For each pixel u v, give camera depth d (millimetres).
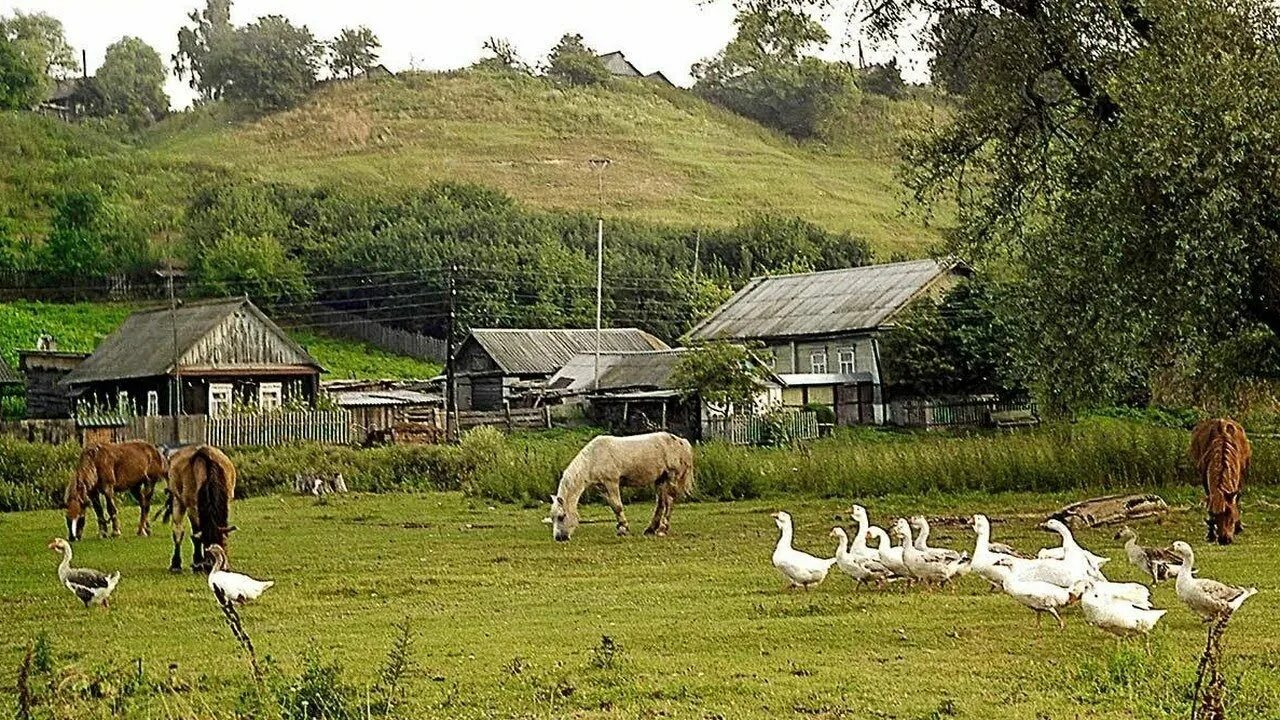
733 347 58531
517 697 11617
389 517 30328
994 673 12094
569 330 74938
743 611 15727
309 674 10727
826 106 162500
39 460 36312
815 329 65312
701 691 11680
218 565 15766
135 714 11336
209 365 60781
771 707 11078
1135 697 11023
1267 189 24406
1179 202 24547
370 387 68875
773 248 98500
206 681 12500
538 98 155000
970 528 25234
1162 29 25922
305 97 153125
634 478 25672
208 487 20328
